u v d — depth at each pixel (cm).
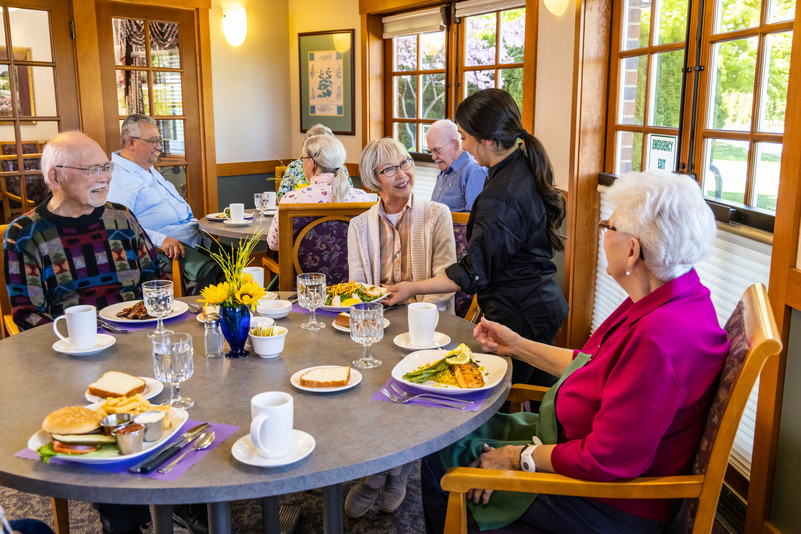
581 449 124
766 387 179
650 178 128
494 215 196
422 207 231
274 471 107
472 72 442
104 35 470
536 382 220
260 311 193
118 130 488
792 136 168
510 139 200
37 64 441
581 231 339
